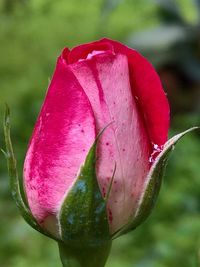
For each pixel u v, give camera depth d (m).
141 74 0.22
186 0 0.85
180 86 0.88
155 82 0.22
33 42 1.46
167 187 0.67
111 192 0.22
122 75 0.22
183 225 0.57
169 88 0.88
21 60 1.36
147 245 0.63
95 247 0.22
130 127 0.22
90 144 0.21
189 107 0.88
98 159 0.22
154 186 0.22
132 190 0.22
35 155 0.22
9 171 0.22
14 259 0.67
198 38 0.87
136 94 0.22
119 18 1.36
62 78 0.21
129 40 0.92
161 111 0.22
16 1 1.52
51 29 1.49
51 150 0.22
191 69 0.87
